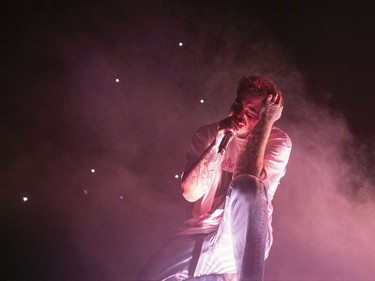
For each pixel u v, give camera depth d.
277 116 3.24
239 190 2.89
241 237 2.86
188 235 3.17
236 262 2.90
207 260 3.13
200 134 3.47
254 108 3.33
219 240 3.08
